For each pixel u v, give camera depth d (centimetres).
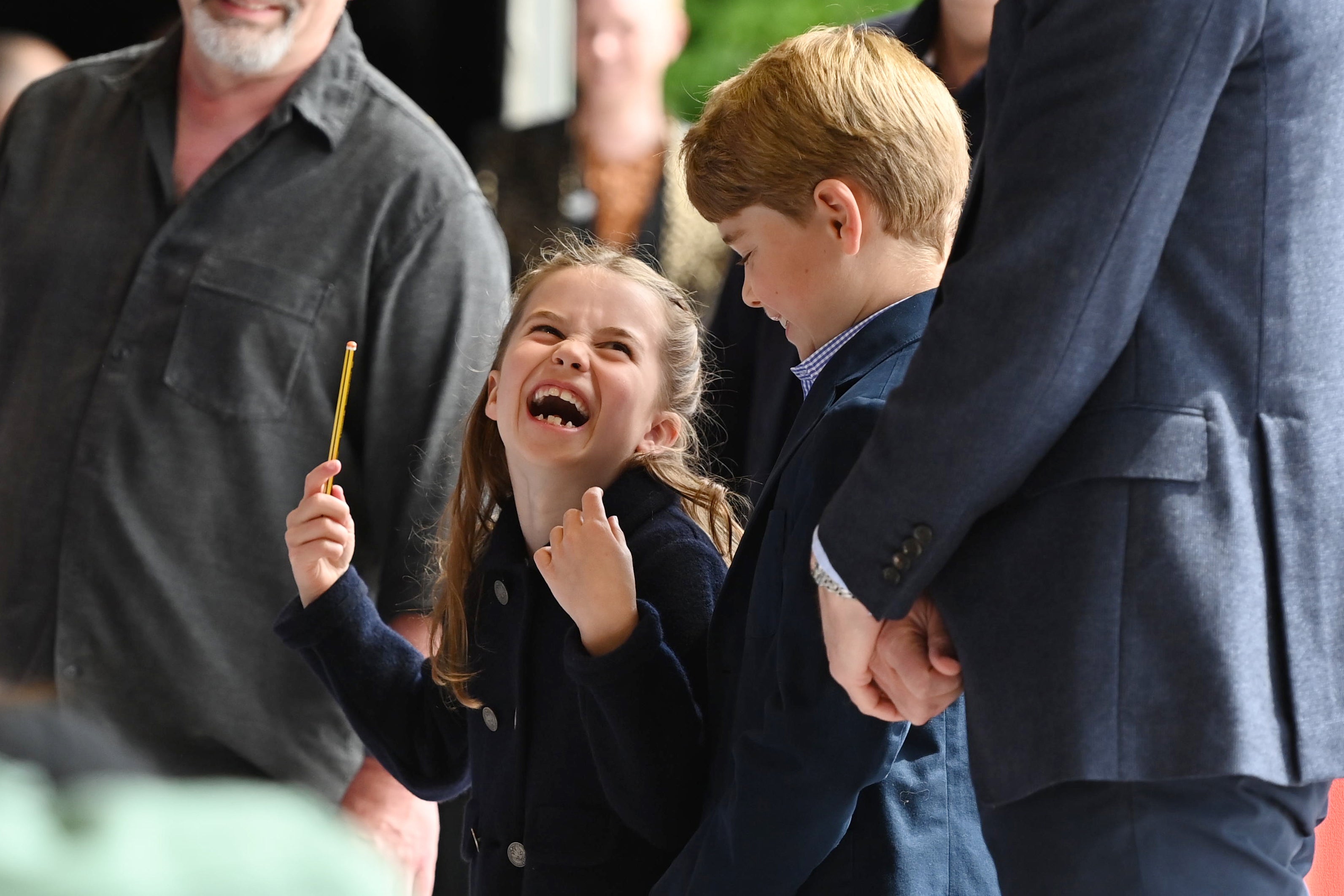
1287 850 574
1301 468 559
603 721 687
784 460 680
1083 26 551
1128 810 554
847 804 635
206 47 932
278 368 941
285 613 806
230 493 937
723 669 697
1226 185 561
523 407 752
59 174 988
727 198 690
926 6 1104
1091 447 564
